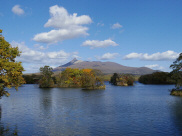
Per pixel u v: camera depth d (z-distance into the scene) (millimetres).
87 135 19156
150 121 24875
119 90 90938
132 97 56906
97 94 68125
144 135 19125
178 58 62312
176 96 59750
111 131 20453
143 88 108812
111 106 38125
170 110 33219
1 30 29797
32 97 57156
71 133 19781
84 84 102750
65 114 29656
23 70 30719
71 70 128000
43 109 34531
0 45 29000
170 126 22422
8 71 28609
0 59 27656
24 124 23406
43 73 120812
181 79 62219
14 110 33500
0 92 31891
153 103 42719
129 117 27344
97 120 25516
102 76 103188
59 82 124875
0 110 33500
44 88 111062
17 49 31328
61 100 48969
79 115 28828
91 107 36875
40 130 20812
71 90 91062
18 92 78812
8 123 23875
